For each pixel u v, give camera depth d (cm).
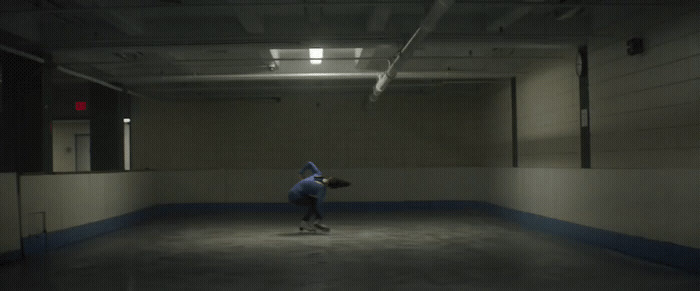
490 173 1248
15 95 814
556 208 859
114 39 767
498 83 1245
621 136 704
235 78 1070
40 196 711
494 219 1105
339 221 1088
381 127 1484
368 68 1057
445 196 1346
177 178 1330
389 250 709
